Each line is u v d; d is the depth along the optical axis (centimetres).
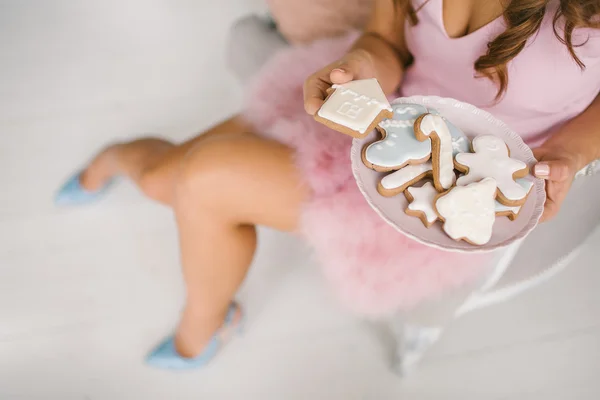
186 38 161
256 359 113
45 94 145
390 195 78
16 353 111
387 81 93
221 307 101
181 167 88
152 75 152
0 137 135
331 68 84
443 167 78
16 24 158
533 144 92
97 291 118
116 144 117
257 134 89
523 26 80
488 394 112
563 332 119
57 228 124
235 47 114
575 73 84
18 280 118
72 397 108
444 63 91
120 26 162
